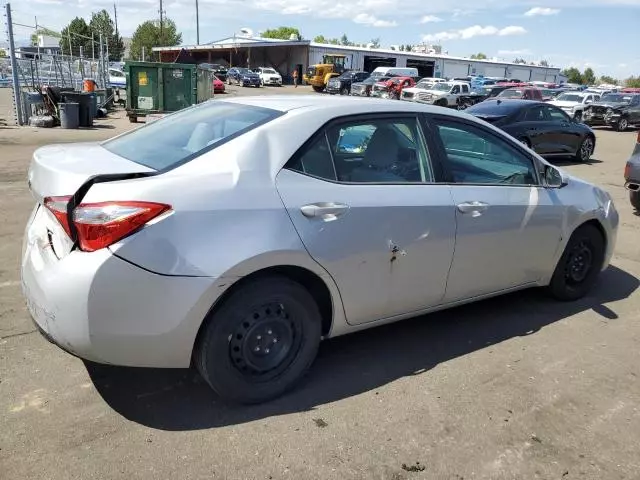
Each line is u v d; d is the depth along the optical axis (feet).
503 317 14.32
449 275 11.94
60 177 8.82
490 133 12.96
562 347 12.84
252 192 9.28
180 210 8.64
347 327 10.89
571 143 46.75
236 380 9.65
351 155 10.69
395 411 10.06
